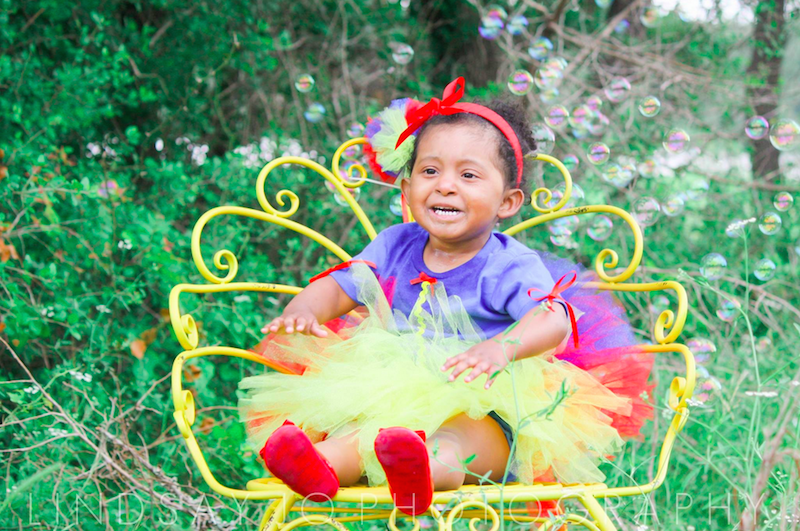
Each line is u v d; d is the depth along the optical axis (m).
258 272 3.29
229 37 3.99
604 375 1.81
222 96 4.32
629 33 5.12
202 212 3.93
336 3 4.64
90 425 2.47
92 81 3.35
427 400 1.60
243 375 2.83
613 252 1.92
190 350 1.66
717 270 2.09
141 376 2.63
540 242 3.88
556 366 1.69
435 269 1.83
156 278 3.03
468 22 4.84
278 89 4.43
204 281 3.07
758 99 4.63
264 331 1.64
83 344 2.93
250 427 1.74
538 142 2.46
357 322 1.95
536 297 1.67
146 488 1.92
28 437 2.22
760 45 4.82
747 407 2.53
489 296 1.75
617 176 2.65
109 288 2.84
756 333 3.53
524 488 1.46
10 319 2.51
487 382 1.45
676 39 5.10
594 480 1.57
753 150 4.72
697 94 4.68
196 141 4.16
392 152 1.91
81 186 2.75
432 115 1.83
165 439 2.39
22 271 2.64
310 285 1.86
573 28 5.23
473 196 1.73
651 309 2.83
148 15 4.16
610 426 1.67
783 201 2.42
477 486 1.51
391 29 4.70
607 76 4.52
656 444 2.31
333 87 4.44
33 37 3.58
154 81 3.96
